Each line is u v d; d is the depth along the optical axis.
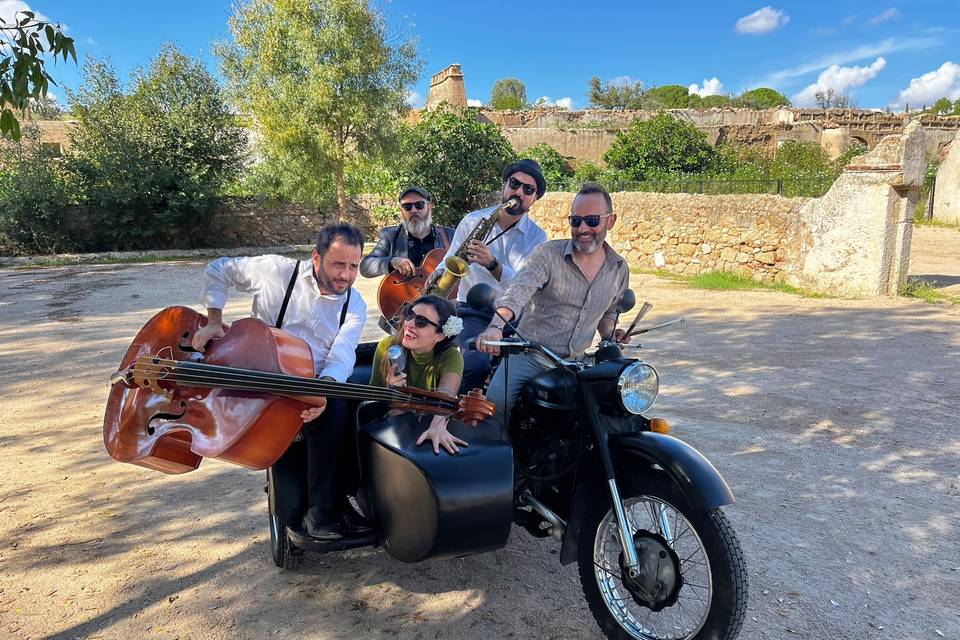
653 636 2.63
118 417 2.69
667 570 2.57
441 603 3.05
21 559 3.44
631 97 53.88
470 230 4.32
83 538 3.66
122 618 2.95
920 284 10.96
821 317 9.09
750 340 7.93
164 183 19.61
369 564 3.40
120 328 9.17
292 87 18.25
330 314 3.15
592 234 2.98
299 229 22.58
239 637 2.81
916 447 4.75
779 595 3.05
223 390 2.55
